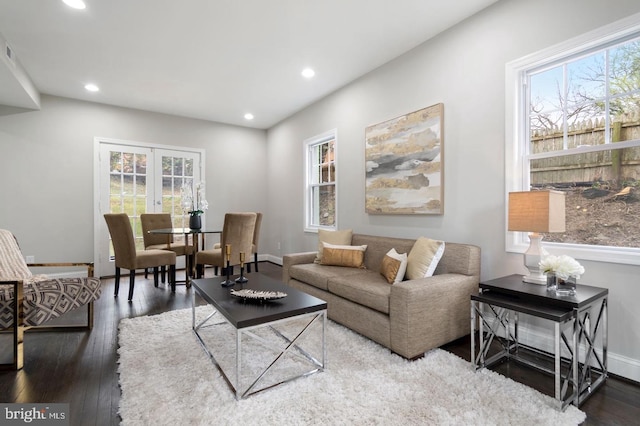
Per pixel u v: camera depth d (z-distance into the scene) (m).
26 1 2.54
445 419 1.57
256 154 6.39
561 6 2.24
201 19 2.81
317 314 2.09
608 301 2.06
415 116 3.27
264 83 4.23
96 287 2.65
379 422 1.56
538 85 2.47
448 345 2.49
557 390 1.66
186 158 5.67
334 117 4.50
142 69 3.79
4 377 1.99
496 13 2.62
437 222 3.11
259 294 2.18
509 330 2.43
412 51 3.34
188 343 2.45
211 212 5.90
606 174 2.15
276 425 1.54
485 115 2.70
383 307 2.35
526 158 2.49
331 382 1.91
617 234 2.11
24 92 3.89
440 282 2.35
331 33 3.06
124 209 5.11
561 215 2.07
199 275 4.33
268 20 2.84
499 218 2.60
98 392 1.84
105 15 2.74
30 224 4.48
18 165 4.41
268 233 6.43
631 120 2.05
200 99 4.81
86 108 4.84
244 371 2.04
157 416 1.60
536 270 2.16
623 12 1.96
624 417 1.63
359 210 4.07
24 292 2.19
